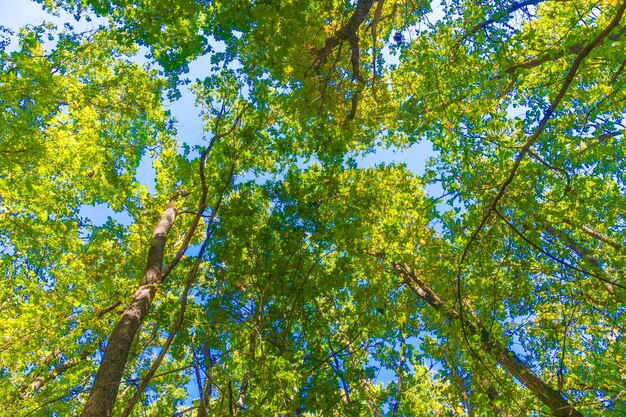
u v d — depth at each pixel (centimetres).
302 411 543
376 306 696
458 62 802
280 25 698
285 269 645
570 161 641
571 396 673
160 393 996
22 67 537
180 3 639
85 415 457
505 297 736
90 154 687
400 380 690
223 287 668
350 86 1071
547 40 803
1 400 641
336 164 703
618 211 675
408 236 838
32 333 685
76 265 757
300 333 651
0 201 655
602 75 696
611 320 693
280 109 837
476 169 698
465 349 697
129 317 586
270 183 700
